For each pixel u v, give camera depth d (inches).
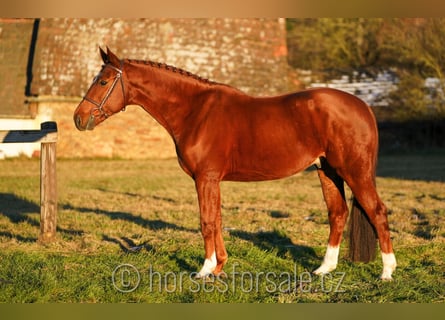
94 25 1088.8
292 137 261.0
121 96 278.4
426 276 270.4
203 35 1120.2
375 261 294.0
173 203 523.8
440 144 1168.2
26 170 827.4
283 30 1200.8
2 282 261.6
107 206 501.4
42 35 1064.2
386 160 1002.1
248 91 1112.8
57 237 359.6
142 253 317.1
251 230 385.7
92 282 262.5
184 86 277.6
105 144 1058.1
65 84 1037.8
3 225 408.8
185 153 271.7
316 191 614.5
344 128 254.5
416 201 519.2
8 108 1042.7
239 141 266.7
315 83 1258.6
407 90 1138.0
